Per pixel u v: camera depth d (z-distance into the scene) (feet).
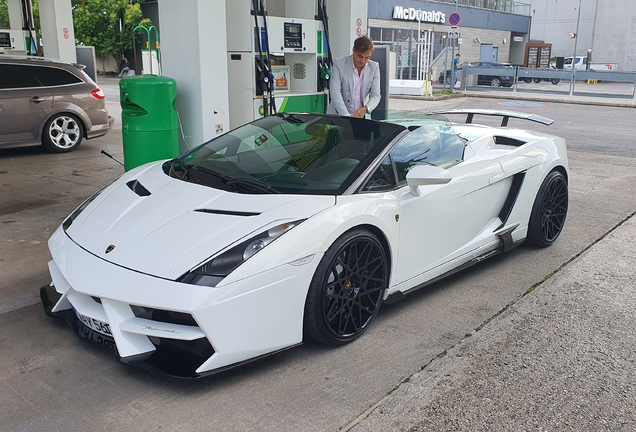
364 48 17.60
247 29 19.63
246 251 8.56
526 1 151.23
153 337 8.70
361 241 9.88
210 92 18.25
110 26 128.16
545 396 8.68
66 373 8.96
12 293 11.89
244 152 11.69
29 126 27.22
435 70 91.04
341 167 10.75
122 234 9.37
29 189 20.66
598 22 123.95
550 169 14.99
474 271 13.99
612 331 10.88
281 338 8.87
